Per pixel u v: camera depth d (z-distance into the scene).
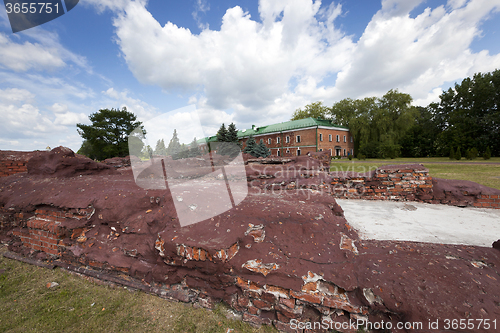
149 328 1.55
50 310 1.76
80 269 2.19
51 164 3.23
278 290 1.48
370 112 30.64
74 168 3.35
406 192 4.38
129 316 1.66
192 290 1.76
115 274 2.04
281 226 1.80
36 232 2.50
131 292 1.92
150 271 1.87
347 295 1.39
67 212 2.35
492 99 23.86
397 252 1.59
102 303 1.81
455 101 28.75
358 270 1.44
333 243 1.67
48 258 2.41
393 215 3.34
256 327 1.52
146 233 1.95
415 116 32.81
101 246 2.12
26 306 1.82
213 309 1.67
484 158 19.69
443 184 4.17
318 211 2.09
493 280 1.29
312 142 30.20
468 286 1.23
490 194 3.75
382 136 28.44
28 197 2.62
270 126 37.66
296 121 34.34
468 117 25.42
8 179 3.33
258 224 1.82
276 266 1.50
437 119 30.92
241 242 1.70
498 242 1.68
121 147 26.73
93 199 2.26
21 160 5.67
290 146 32.91
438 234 2.55
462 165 13.78
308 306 1.47
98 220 2.21
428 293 1.22
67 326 1.60
